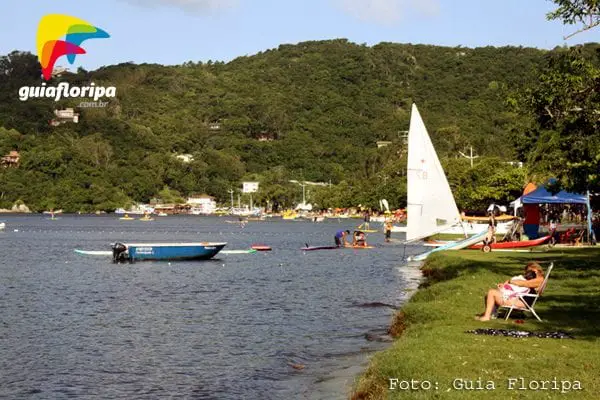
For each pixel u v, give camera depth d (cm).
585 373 1432
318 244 9662
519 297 2059
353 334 2591
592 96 2909
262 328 2759
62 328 2814
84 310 3322
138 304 3522
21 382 1969
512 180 10325
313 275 4988
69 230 15162
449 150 17862
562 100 2978
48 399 1803
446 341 1748
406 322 2362
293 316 3059
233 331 2702
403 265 5725
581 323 2002
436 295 2741
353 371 2002
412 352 1648
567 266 3606
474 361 1544
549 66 3058
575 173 3102
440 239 7981
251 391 1841
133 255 6197
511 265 3741
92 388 1902
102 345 2458
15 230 14900
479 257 4444
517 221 6500
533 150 3378
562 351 1620
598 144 2845
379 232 12812
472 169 11662
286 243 10038
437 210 5244
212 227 17775
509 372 1452
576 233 5847
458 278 3197
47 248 8800
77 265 5981
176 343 2480
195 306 3428
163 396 1814
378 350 2270
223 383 1925
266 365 2123
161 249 6228
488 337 1795
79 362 2200
